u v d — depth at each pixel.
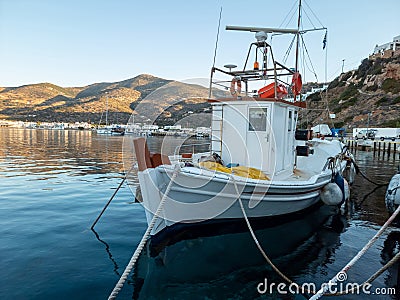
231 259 5.15
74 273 4.47
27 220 6.84
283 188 5.92
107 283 4.25
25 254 5.06
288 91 8.23
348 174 13.05
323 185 7.59
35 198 8.91
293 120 8.11
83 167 15.63
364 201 9.52
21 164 16.44
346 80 78.12
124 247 5.42
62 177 12.59
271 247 5.70
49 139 41.31
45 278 4.30
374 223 7.29
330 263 5.14
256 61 7.53
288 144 7.83
